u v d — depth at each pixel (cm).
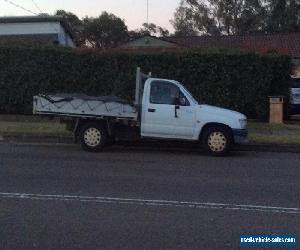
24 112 2283
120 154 1455
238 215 800
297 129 2002
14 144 1631
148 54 2219
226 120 1463
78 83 2252
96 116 1491
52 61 2250
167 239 673
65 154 1421
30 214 779
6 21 3338
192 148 1620
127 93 2227
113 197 900
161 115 1483
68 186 984
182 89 1494
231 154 1526
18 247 633
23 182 1012
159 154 1479
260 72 2212
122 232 699
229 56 2208
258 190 993
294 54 4369
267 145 1644
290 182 1084
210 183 1050
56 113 1502
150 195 923
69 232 695
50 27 3359
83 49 2247
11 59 2258
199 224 744
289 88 2281
